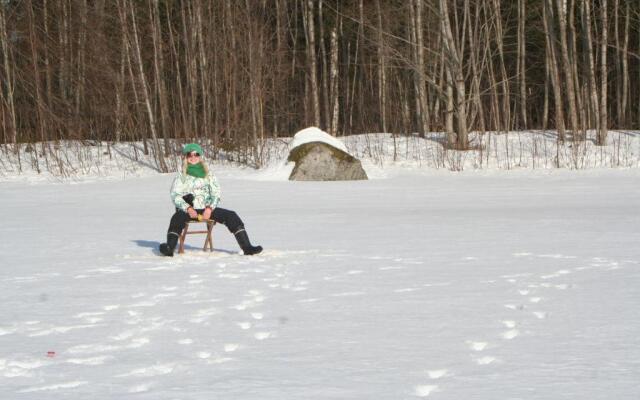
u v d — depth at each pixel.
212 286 13.05
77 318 10.71
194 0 69.12
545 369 7.76
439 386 7.25
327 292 12.30
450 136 65.19
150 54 70.44
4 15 68.62
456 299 11.48
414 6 74.62
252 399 6.96
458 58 65.75
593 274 13.61
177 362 8.27
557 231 20.97
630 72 96.12
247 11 65.12
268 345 8.95
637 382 7.29
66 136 72.94
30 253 18.27
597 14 90.75
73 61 74.31
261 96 64.06
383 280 13.38
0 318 10.80
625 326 9.58
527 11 90.12
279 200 35.28
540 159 60.31
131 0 61.69
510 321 9.91
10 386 7.52
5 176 57.28
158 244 19.88
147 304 11.54
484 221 24.05
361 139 70.25
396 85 86.81
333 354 8.49
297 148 51.34
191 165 17.17
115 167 61.78
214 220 17.20
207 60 71.69
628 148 63.00
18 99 79.62
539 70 97.50
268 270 14.77
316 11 91.00
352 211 28.83
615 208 28.14
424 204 31.62
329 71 97.88
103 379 7.70
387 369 7.86
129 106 75.88
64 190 44.75
